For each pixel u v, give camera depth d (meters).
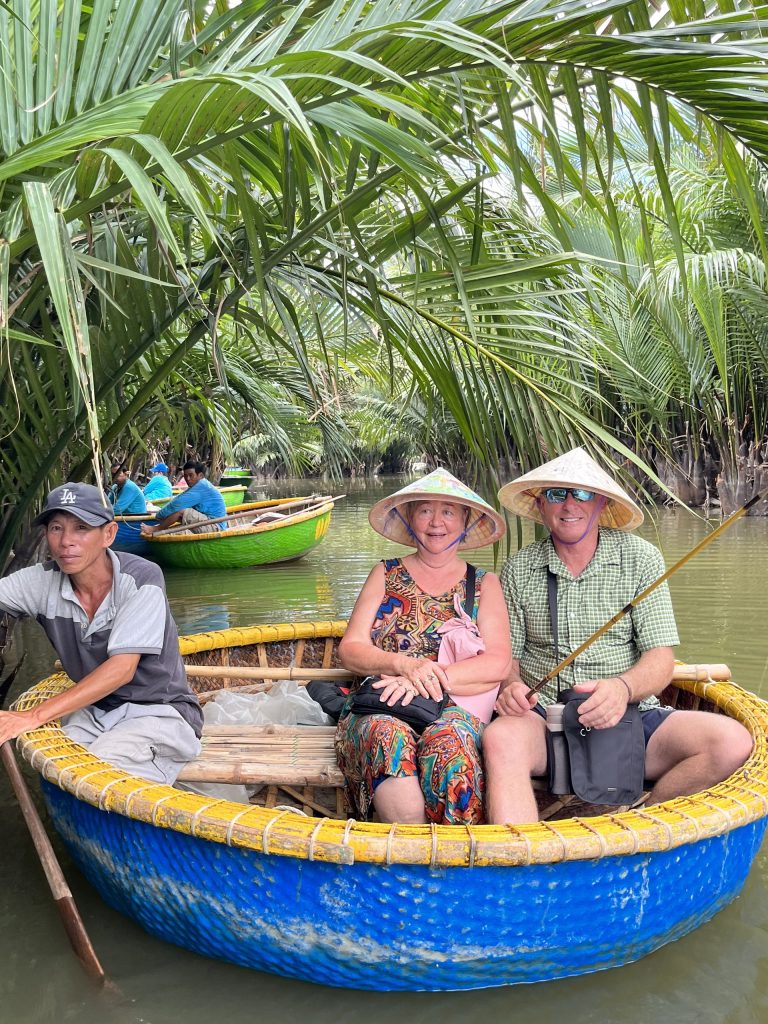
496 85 2.69
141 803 2.20
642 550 2.87
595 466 2.87
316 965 2.13
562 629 2.92
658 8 2.45
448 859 1.96
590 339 3.93
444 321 3.71
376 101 1.87
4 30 2.02
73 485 2.60
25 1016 2.08
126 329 3.41
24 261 3.26
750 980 2.20
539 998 2.14
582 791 2.63
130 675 2.65
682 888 2.21
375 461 32.53
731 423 12.13
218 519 9.56
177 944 2.37
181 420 9.03
